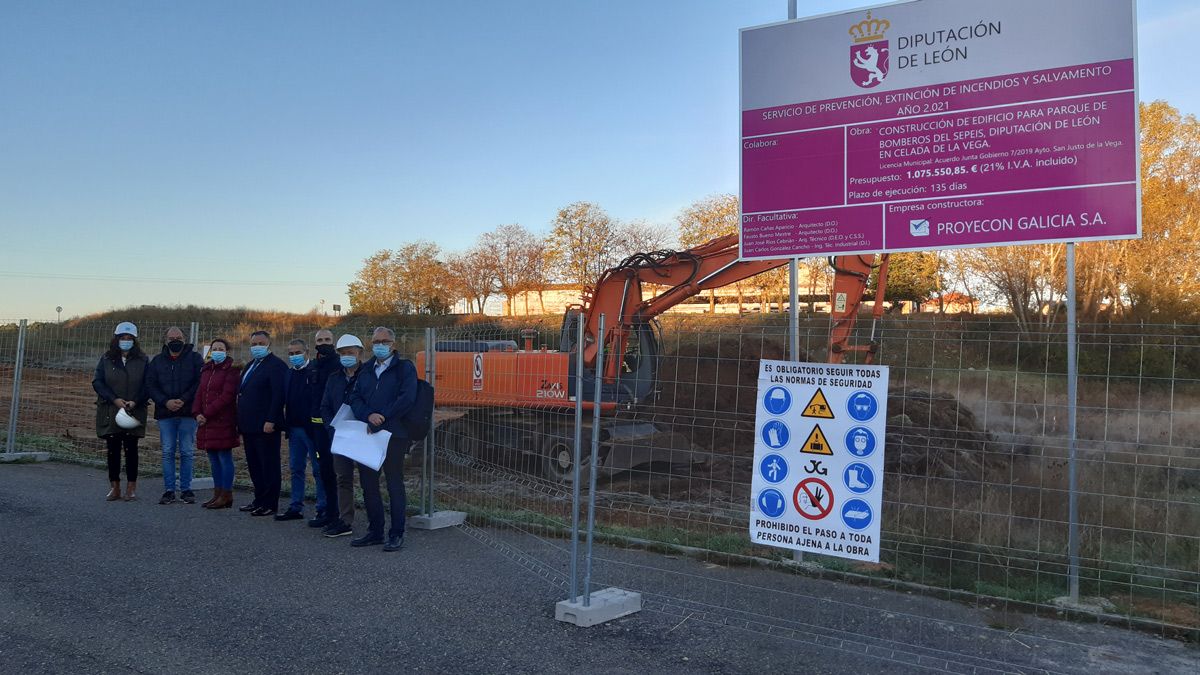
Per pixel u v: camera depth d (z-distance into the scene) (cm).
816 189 722
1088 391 805
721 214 6012
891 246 693
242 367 903
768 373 528
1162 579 576
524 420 1106
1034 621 539
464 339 1160
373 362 732
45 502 884
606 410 1058
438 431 1255
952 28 675
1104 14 627
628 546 722
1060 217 634
